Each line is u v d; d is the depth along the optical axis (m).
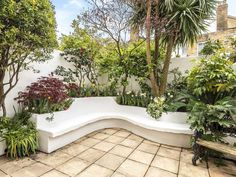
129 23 4.36
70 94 4.29
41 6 2.66
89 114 4.41
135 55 4.74
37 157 2.73
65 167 2.45
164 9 3.90
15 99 3.16
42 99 3.24
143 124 3.68
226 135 2.79
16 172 2.27
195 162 2.63
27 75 3.53
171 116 3.74
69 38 4.62
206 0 3.75
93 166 2.50
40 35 2.76
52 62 4.16
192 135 3.08
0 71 2.74
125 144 3.39
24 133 2.79
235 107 2.77
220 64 3.05
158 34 3.93
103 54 5.17
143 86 4.74
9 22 2.41
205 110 2.83
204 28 3.95
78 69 4.78
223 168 2.56
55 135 2.88
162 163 2.66
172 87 4.39
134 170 2.43
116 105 4.77
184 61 4.50
